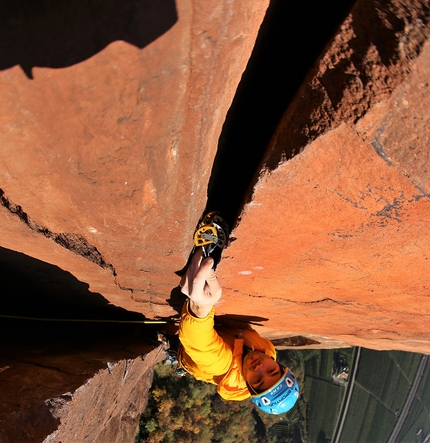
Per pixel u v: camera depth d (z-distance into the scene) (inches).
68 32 44.3
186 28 43.8
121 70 46.8
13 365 93.4
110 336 147.2
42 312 135.4
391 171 55.0
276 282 98.1
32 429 73.7
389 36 46.5
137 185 61.6
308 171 58.4
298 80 64.4
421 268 80.0
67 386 87.7
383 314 114.0
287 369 109.4
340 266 84.4
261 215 69.5
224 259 86.9
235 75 53.1
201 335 98.9
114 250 85.8
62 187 63.6
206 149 60.4
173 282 101.6
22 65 46.8
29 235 78.6
